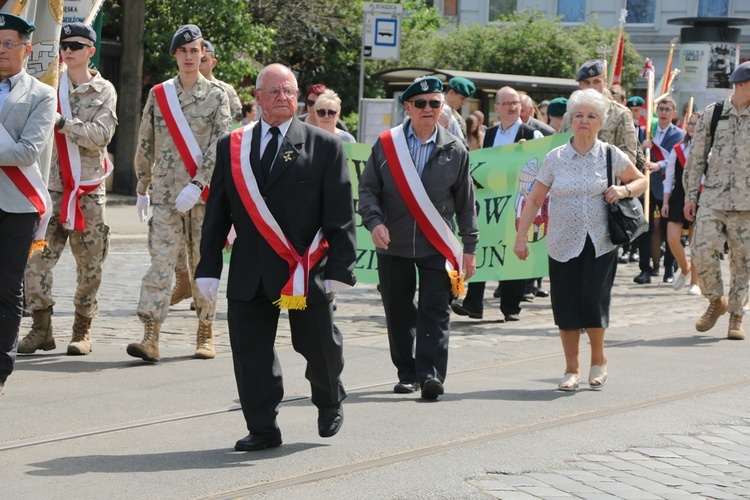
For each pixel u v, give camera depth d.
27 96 8.47
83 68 10.23
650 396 9.17
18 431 7.68
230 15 28.69
